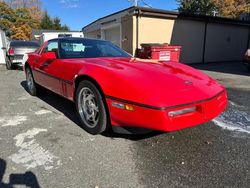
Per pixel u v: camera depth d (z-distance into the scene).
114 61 3.13
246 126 3.22
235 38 15.35
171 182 1.97
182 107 2.24
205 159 2.34
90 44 3.89
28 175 2.06
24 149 2.53
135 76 2.51
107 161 2.30
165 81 2.47
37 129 3.10
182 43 12.90
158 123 2.18
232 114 3.73
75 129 3.11
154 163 2.27
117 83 2.47
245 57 9.10
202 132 3.00
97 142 2.72
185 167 2.20
